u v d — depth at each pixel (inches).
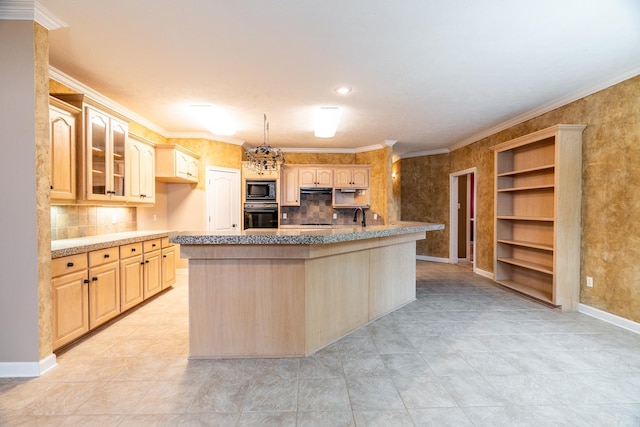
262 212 240.4
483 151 217.6
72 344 107.7
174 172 180.7
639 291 116.5
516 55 106.7
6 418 69.6
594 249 134.0
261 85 132.6
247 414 71.1
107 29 91.5
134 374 88.4
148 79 126.6
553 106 154.3
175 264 199.8
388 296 140.7
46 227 89.7
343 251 112.6
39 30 86.4
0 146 85.2
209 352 98.0
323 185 255.4
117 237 136.9
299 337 99.1
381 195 250.1
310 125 194.9
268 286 98.6
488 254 213.8
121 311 129.9
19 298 86.1
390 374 88.5
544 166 148.2
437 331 119.9
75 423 68.2
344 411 72.3
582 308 139.9
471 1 78.8
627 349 103.7
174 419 69.4
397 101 151.8
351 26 90.0
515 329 121.4
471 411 72.4
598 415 70.9
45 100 89.2
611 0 78.1
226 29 91.6
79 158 116.4
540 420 69.3
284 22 88.0
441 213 271.1
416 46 101.0
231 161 232.5
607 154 127.5
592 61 111.0
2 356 86.3
